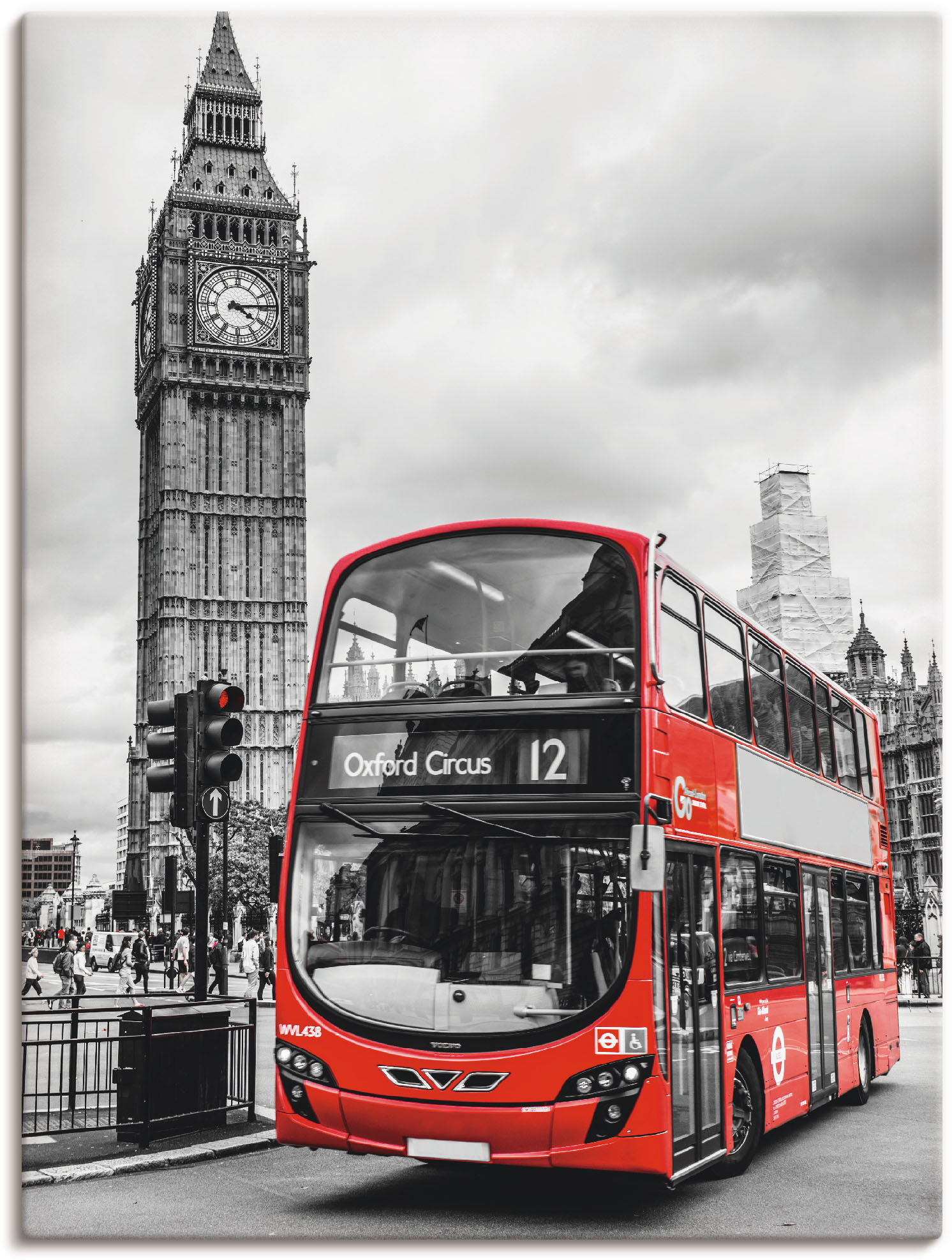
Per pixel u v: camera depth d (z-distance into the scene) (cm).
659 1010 911
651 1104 893
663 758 972
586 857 930
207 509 12900
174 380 12912
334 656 1051
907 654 10444
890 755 10581
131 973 3969
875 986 1781
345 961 967
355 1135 942
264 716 12700
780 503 9281
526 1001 915
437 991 935
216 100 13662
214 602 12781
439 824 966
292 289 13362
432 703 997
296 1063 962
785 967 1310
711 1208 1016
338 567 1081
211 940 4278
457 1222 959
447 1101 911
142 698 13725
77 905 14050
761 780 1278
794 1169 1195
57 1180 1109
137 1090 1274
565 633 991
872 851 1847
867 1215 992
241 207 13338
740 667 1252
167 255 13138
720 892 1103
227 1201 1031
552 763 953
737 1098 1144
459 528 1050
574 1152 891
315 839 1001
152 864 12662
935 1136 1421
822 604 9244
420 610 1036
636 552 999
